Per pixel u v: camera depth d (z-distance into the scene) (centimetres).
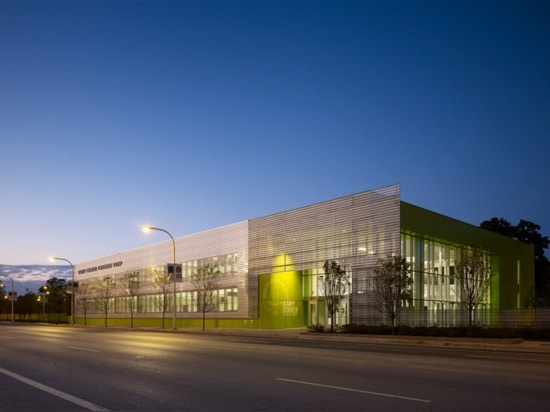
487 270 3822
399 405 1056
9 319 13300
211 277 5609
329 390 1235
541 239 8119
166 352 2242
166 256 6781
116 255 8162
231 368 1661
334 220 4506
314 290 4941
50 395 1209
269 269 5091
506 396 1150
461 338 2873
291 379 1414
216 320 5712
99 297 8275
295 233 4856
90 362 1880
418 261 4338
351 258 4306
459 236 4806
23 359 2020
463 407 1034
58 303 10888
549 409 1016
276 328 5028
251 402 1098
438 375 1479
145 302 7219
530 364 1747
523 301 5916
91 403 1105
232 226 5638
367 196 4259
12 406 1085
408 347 2645
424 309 4181
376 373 1525
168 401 1119
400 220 4028
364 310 4141
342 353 2178
